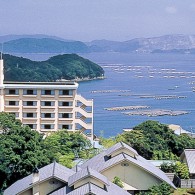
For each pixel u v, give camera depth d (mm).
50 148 108062
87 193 68438
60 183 77562
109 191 73438
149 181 87875
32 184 77375
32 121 161625
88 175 72562
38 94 161250
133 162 87438
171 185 87500
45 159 94875
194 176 93375
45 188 77625
